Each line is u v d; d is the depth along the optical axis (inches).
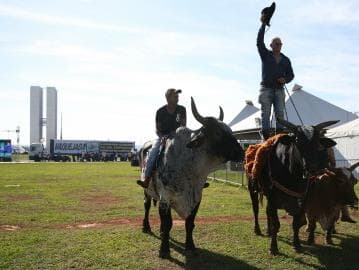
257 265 309.3
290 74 390.9
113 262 314.3
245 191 773.9
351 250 347.9
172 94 354.0
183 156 316.5
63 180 1089.4
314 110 1336.1
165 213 323.9
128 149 3705.7
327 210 354.0
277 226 335.0
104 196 726.5
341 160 873.5
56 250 345.1
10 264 310.7
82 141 3491.6
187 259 322.3
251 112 1861.5
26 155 4862.2
